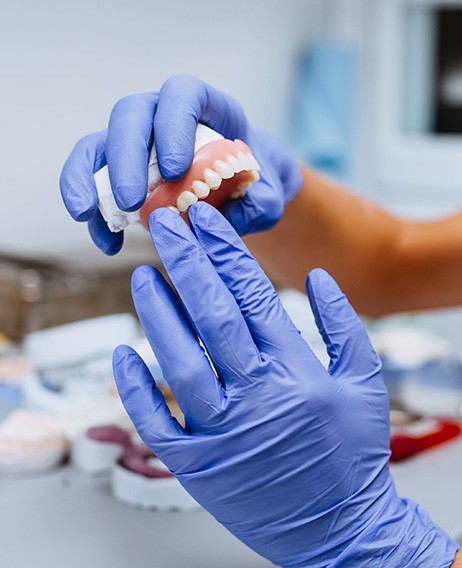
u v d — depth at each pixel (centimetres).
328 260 99
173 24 186
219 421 59
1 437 92
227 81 202
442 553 63
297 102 222
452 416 103
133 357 61
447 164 220
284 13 216
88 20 169
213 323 58
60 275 134
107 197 63
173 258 59
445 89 217
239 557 73
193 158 62
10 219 162
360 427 62
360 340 65
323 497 60
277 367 59
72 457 95
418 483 88
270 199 73
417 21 215
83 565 72
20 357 123
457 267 104
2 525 79
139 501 83
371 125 227
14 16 155
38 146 165
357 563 61
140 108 65
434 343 132
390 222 104
